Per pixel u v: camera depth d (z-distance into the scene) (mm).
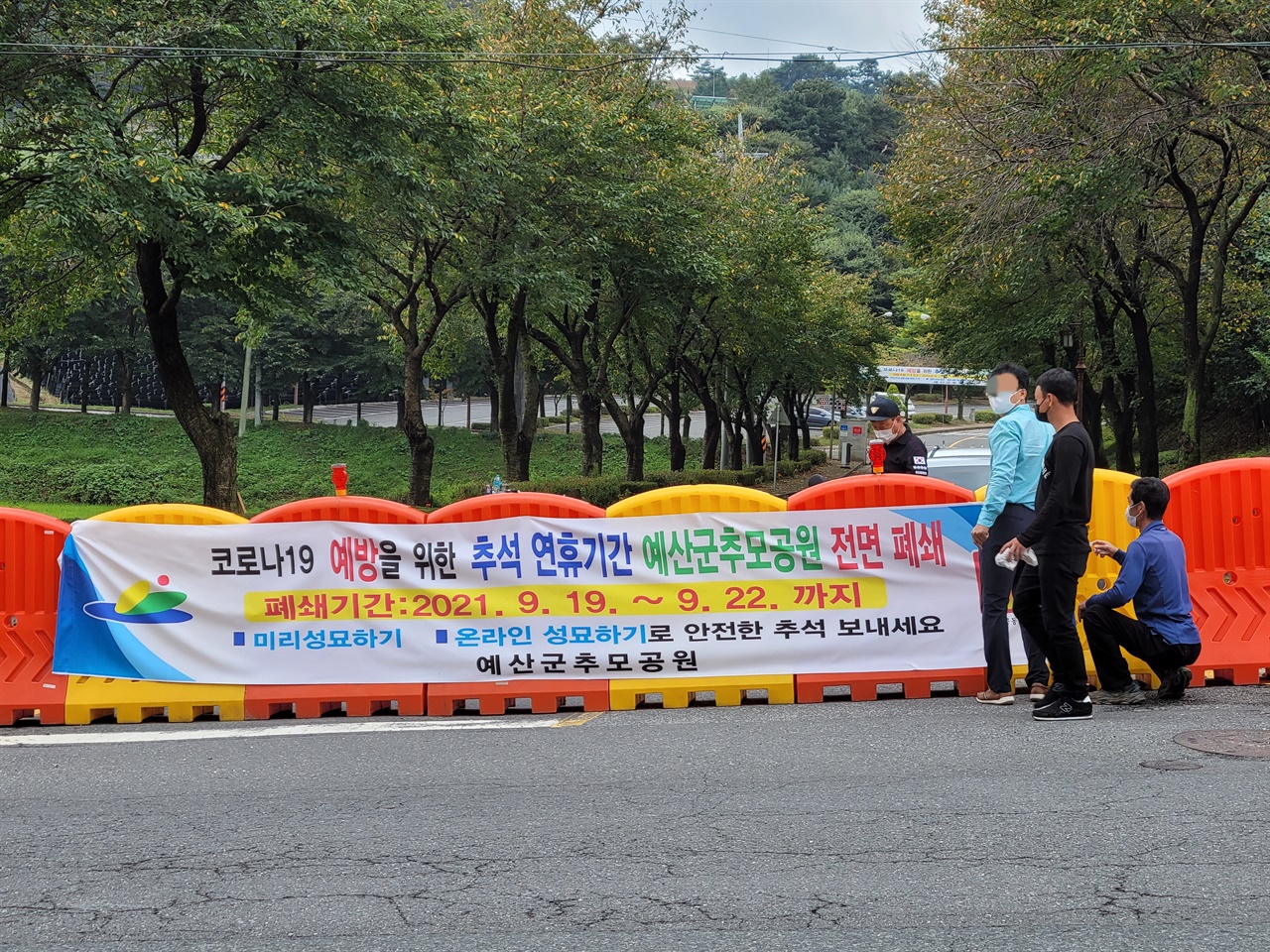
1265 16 17609
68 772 5965
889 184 27781
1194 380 22172
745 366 41719
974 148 22203
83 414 59719
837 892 3885
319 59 18266
